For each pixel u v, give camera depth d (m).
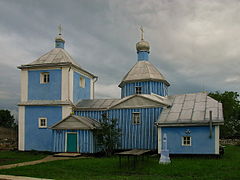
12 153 22.38
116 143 21.02
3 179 10.23
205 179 11.38
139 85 23.83
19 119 24.00
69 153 20.52
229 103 48.94
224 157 18.38
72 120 20.97
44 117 23.44
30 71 24.53
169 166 14.23
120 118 22.11
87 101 24.84
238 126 55.88
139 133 21.23
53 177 11.98
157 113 21.03
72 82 23.89
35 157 19.66
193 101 20.97
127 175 12.74
